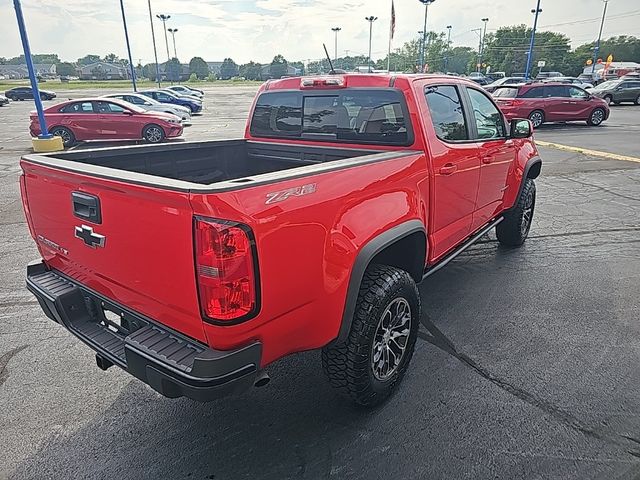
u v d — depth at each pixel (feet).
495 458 8.28
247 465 8.23
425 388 10.19
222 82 305.73
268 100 13.57
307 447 8.61
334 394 10.08
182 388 6.54
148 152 11.40
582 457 8.29
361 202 8.27
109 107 51.70
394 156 9.39
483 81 140.26
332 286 7.75
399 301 9.37
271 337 7.04
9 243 19.85
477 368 10.89
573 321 13.02
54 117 50.44
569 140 49.24
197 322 6.65
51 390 10.28
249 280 6.36
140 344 7.06
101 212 7.44
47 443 8.75
